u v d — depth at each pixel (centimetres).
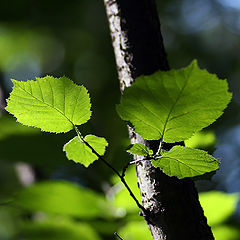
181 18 511
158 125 105
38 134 168
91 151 111
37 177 241
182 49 500
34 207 150
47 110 107
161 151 107
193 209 111
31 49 528
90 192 154
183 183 111
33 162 171
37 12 480
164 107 104
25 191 148
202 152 107
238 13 537
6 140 166
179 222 110
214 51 509
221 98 103
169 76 102
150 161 112
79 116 108
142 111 104
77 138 110
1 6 464
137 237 152
